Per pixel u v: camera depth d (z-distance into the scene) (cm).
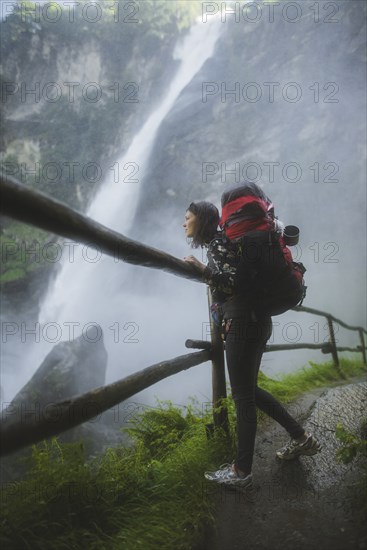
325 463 261
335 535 186
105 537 181
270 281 216
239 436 235
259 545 186
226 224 217
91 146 3997
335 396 416
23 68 4409
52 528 173
